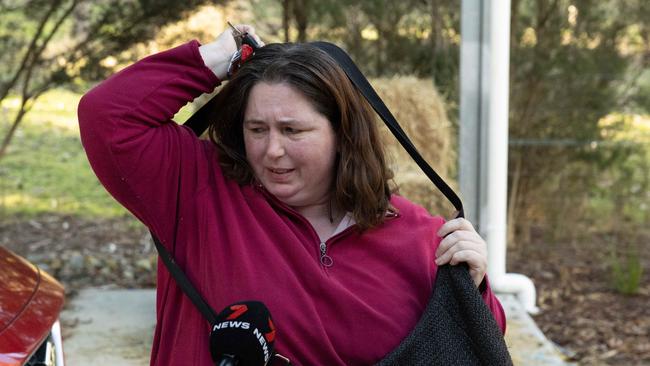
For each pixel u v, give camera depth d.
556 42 11.30
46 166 14.90
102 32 10.45
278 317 2.97
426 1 11.37
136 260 10.79
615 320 9.23
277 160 3.06
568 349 8.47
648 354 8.30
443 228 3.21
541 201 11.67
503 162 8.95
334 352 3.00
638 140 11.57
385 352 3.05
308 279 3.05
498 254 9.13
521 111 11.45
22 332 4.01
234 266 3.03
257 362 2.75
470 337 3.07
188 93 3.18
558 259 11.39
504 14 8.69
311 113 3.05
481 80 8.88
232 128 3.24
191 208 3.15
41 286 4.61
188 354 3.05
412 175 8.80
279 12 11.73
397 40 11.51
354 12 11.43
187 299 3.11
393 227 3.31
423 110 9.23
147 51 10.80
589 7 11.27
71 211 12.98
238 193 3.16
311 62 3.06
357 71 3.19
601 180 11.70
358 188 3.15
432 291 3.15
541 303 9.79
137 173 3.06
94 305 8.72
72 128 16.56
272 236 3.11
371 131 3.24
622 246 11.53
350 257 3.21
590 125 11.50
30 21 11.00
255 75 3.06
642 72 11.43
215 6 10.94
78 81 10.77
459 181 9.27
